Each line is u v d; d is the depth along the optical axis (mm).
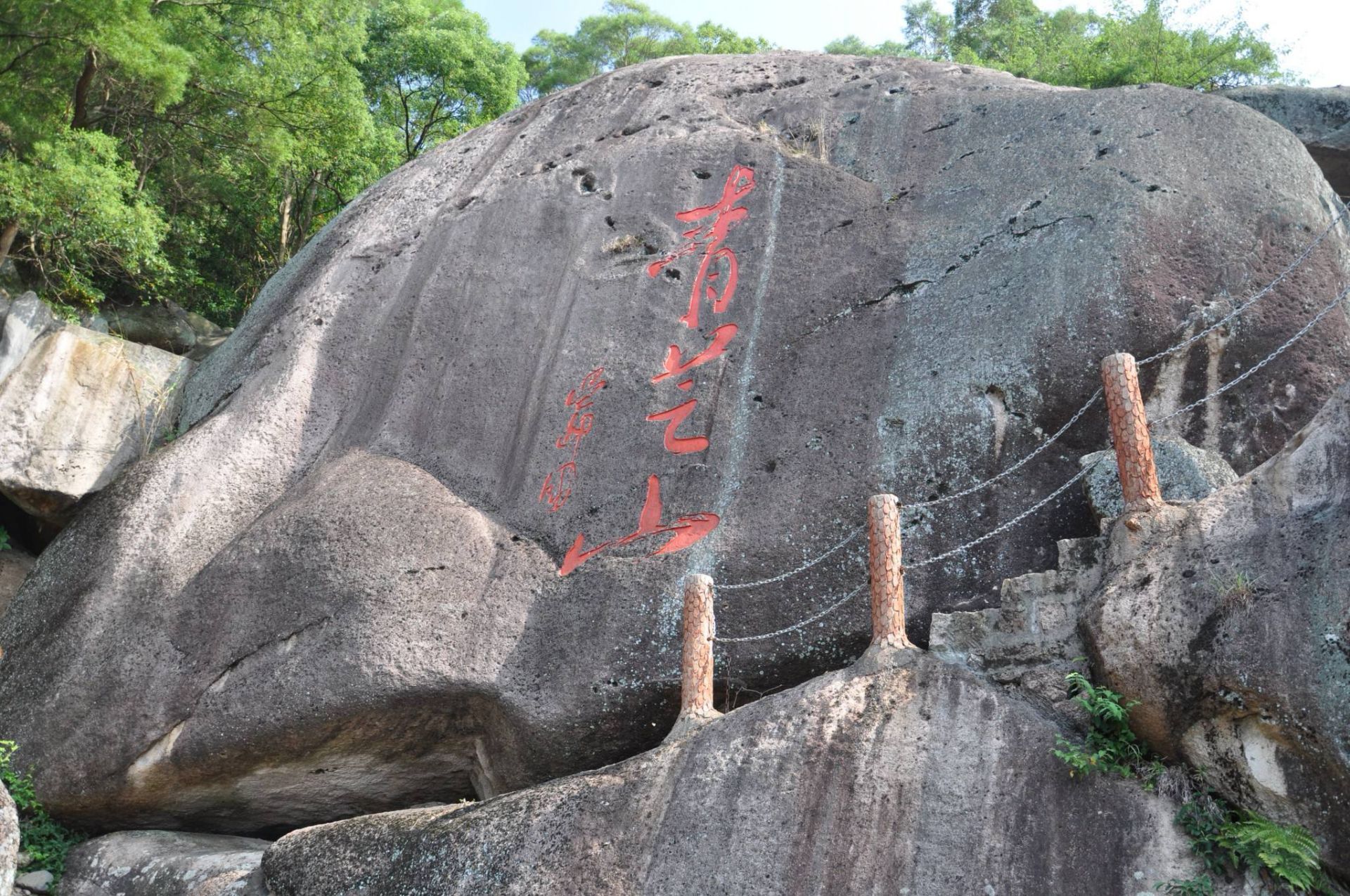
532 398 11578
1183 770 7164
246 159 20594
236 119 19656
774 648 9250
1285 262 9945
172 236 20625
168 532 11406
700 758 7844
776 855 7258
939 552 9281
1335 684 6660
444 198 13766
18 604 11750
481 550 10461
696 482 10219
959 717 7516
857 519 9508
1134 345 9523
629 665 9414
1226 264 9867
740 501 9953
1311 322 9461
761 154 12305
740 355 10859
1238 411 9469
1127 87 11500
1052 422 9484
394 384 12281
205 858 9977
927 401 9891
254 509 11703
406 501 10859
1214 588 7297
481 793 10453
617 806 7855
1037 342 9727
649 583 9727
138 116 19250
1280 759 6855
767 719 7867
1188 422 9438
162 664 10617
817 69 13625
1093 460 9133
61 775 10523
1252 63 22672
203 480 11727
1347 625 6711
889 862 7059
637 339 11359
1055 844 6914
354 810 11016
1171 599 7418
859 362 10422
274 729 10070
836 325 10742
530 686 9625
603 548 10180
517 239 12773
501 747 9875
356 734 10125
